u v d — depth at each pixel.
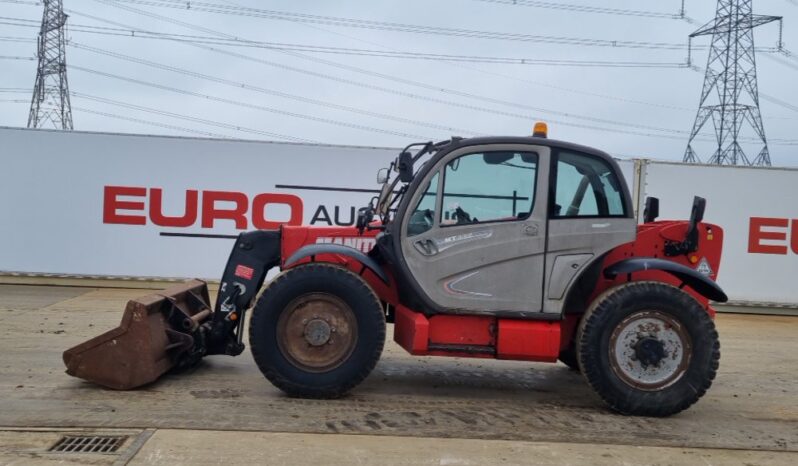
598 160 5.48
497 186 5.45
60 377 5.98
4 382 5.77
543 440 4.79
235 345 6.07
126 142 12.16
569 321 5.79
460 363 7.25
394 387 6.09
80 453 4.23
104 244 12.23
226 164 12.23
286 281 5.41
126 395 5.47
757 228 11.83
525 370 7.02
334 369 5.43
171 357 5.95
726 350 8.69
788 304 11.83
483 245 5.41
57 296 11.13
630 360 5.35
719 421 5.43
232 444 4.45
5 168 12.12
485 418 5.27
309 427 4.84
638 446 4.74
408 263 5.43
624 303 5.31
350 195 12.24
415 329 5.38
